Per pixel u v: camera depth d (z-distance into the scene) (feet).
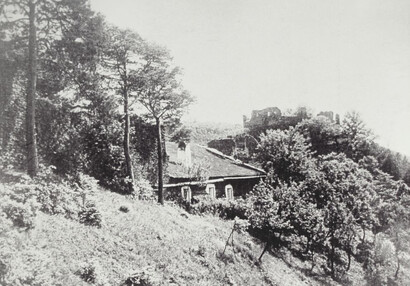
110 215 55.93
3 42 51.19
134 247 47.70
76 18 55.42
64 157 67.72
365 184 104.88
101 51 66.23
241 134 170.09
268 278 62.49
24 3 50.78
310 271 78.38
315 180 100.07
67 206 48.03
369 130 170.40
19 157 54.44
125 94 80.94
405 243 105.81
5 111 54.24
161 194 83.25
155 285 39.37
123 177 82.53
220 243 66.08
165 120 89.20
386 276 91.09
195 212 88.74
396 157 173.58
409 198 127.24
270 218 72.28
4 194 38.52
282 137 127.24
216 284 49.88
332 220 84.89
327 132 169.68
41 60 57.16
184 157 106.01
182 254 53.42
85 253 39.73
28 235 36.32
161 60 82.74
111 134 81.35
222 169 115.75
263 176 120.47
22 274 27.81
